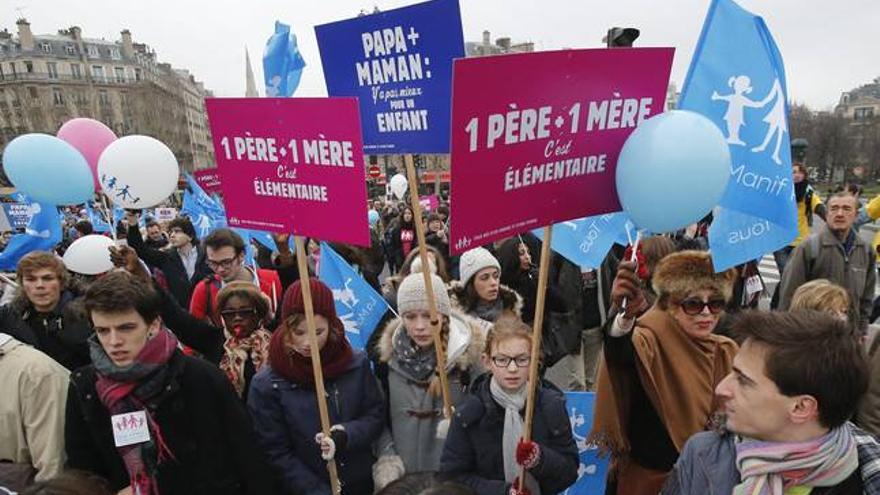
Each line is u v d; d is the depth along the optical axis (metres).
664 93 1.97
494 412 2.18
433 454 2.53
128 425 2.04
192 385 2.15
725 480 1.39
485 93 1.58
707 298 2.18
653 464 2.35
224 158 2.31
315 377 2.23
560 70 1.71
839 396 1.17
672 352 2.24
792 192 2.47
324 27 2.57
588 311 4.95
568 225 3.64
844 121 57.78
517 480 2.08
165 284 4.93
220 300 3.01
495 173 1.68
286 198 2.20
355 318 3.78
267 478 2.31
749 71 2.46
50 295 3.17
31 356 2.37
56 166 4.41
